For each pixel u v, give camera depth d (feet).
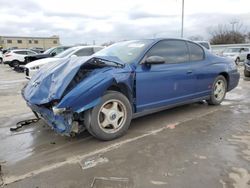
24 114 16.97
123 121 12.31
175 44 15.10
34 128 13.92
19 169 9.51
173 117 15.65
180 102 15.26
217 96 18.39
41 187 8.33
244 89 26.12
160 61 12.72
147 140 11.98
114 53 14.15
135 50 13.65
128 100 12.39
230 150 10.78
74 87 10.39
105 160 10.05
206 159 9.98
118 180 8.63
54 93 10.18
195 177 8.70
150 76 13.03
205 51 17.28
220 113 16.51
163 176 8.81
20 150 11.18
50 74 11.26
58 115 10.41
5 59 67.77
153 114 16.33
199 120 15.02
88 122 11.22
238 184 8.26
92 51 33.83
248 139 12.00
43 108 11.22
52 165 9.76
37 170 9.41
